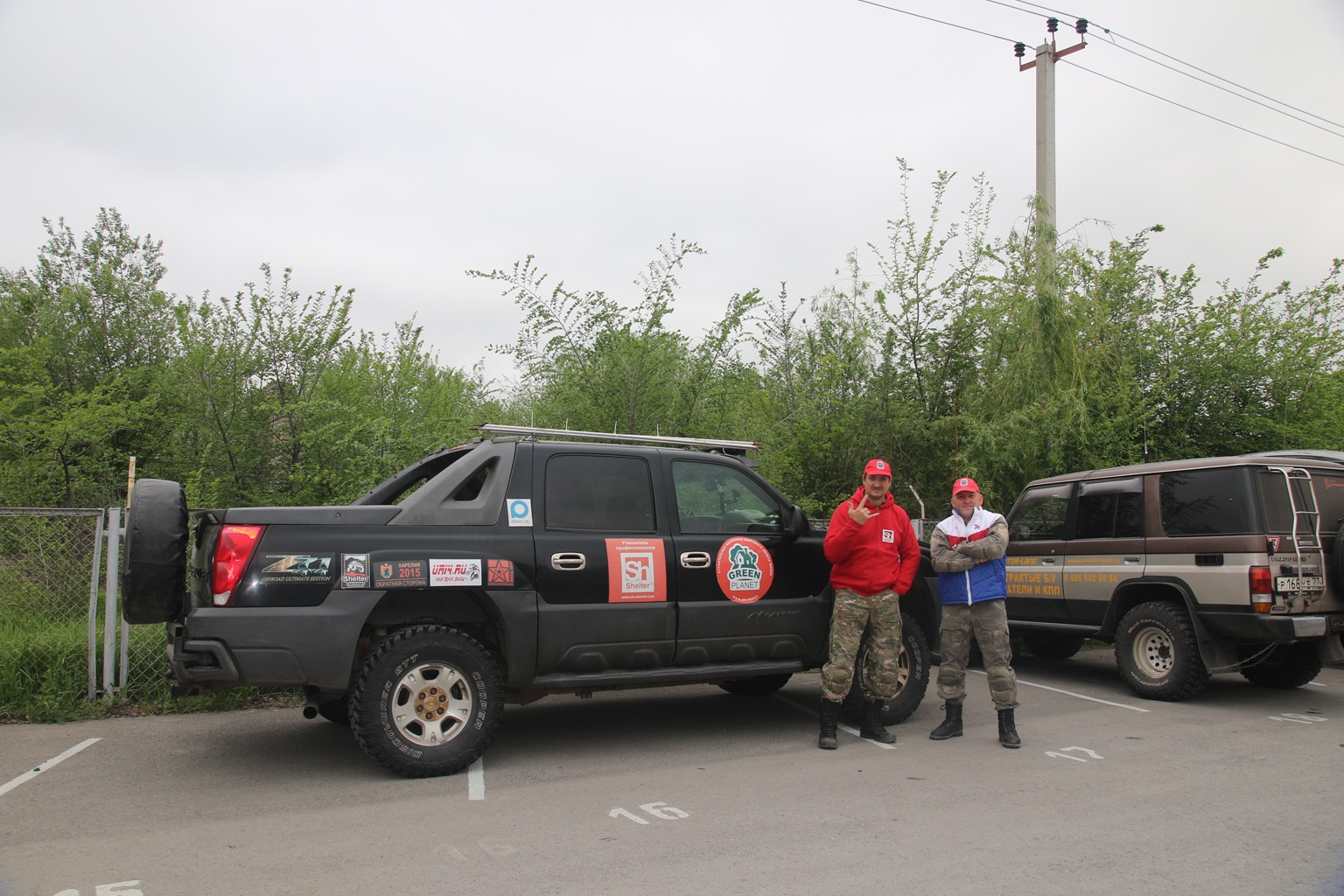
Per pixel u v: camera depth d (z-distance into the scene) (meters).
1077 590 8.55
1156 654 7.82
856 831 4.40
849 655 6.06
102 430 11.54
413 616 5.55
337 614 5.08
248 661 4.91
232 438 10.94
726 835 4.36
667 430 10.94
